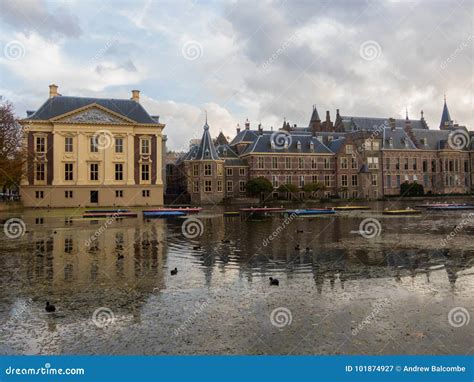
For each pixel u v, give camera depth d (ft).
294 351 24.75
